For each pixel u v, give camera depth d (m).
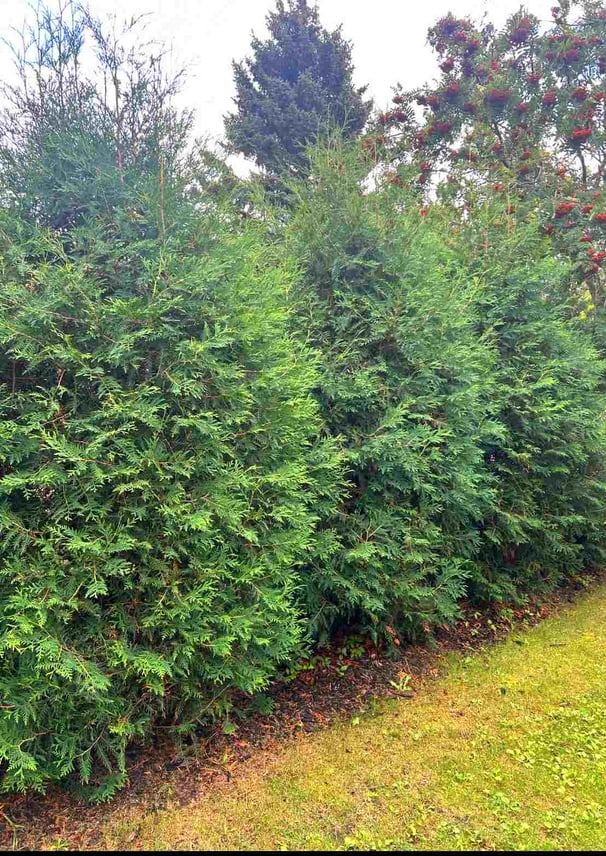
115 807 2.74
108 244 2.91
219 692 3.14
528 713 3.52
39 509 2.61
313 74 16.08
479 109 8.18
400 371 4.27
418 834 2.57
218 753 3.14
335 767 3.03
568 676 3.97
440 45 8.47
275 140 14.52
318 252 4.45
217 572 2.83
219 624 2.89
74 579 2.56
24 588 2.45
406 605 4.16
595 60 7.85
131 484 2.60
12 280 2.72
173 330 2.82
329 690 3.79
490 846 2.51
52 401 2.54
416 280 4.42
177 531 2.76
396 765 3.04
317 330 4.27
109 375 2.75
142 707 2.93
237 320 3.08
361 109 15.53
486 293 5.47
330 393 3.99
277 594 3.10
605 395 6.18
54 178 3.02
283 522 3.32
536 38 8.16
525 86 8.11
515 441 5.20
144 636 2.81
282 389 3.29
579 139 7.66
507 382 5.25
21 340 2.57
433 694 3.77
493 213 6.05
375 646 4.29
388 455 3.92
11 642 2.33
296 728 3.38
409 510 4.11
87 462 2.59
